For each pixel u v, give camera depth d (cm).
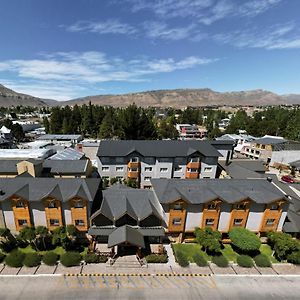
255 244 3150
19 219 3403
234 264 3194
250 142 9775
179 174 5728
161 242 3541
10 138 11231
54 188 3441
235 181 3859
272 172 7750
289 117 14788
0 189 3400
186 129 14538
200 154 5566
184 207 3400
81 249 3375
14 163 5069
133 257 3219
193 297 2642
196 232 3441
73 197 3278
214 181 3831
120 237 3106
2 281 2756
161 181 3875
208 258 3288
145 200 3641
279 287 2838
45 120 13738
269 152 8500
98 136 12912
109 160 5509
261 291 2767
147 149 5609
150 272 2983
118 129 11550
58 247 3391
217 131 13238
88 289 2686
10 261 3016
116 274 2928
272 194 3544
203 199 3428
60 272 2927
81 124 13800
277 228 3616
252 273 3048
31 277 2828
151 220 3500
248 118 15800
